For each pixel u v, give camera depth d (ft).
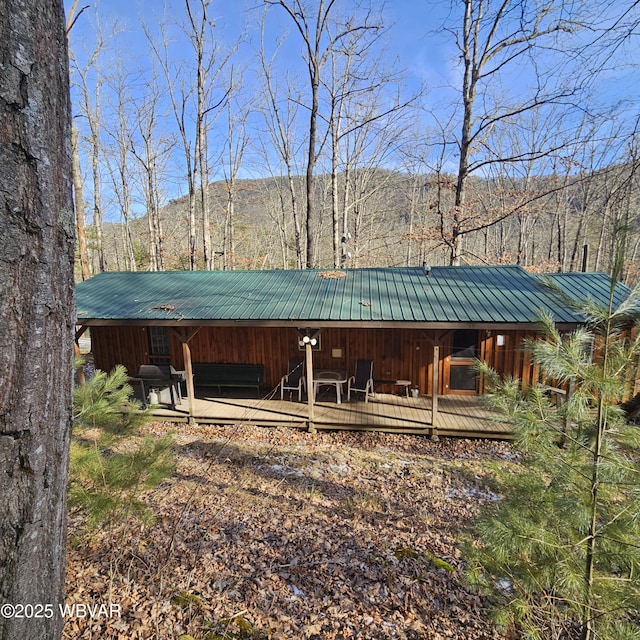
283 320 24.35
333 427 25.20
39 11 4.15
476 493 17.95
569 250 88.69
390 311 24.21
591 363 7.39
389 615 10.98
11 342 4.12
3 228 3.95
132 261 77.71
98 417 11.18
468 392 29.48
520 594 7.57
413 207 81.46
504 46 39.75
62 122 4.56
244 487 18.47
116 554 12.89
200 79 53.62
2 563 4.34
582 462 7.09
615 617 6.56
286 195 101.50
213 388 32.91
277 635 10.27
